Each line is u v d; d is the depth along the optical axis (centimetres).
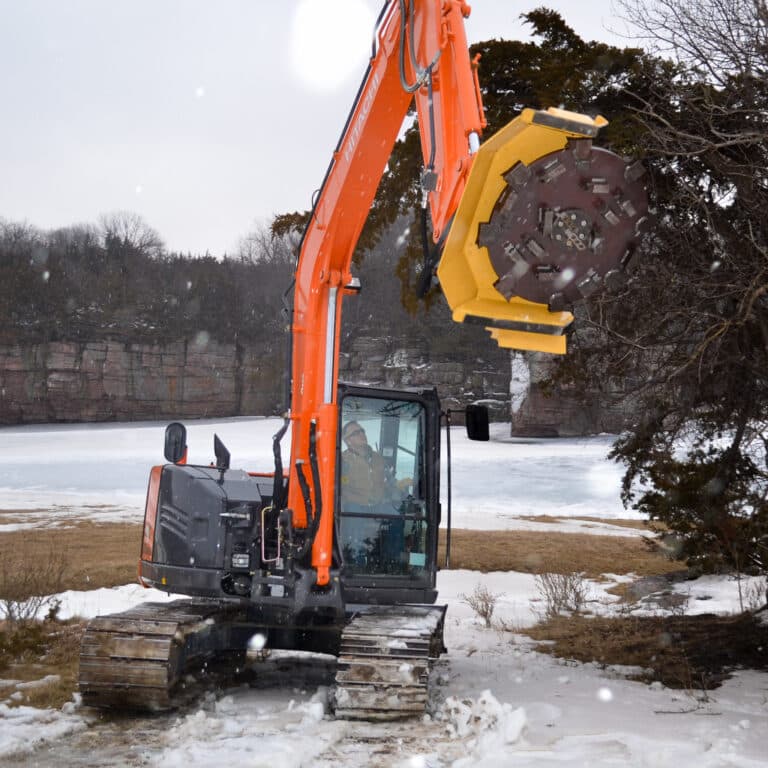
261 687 795
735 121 708
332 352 717
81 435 7781
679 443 945
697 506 973
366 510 789
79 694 686
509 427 8081
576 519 2891
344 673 648
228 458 828
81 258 11912
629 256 395
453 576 1762
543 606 1405
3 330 9350
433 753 562
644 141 745
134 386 9756
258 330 10588
